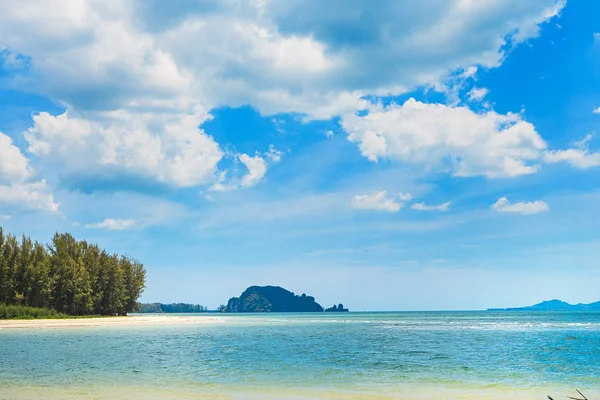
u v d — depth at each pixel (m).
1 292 103.44
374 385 30.12
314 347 55.78
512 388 29.31
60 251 115.69
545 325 122.62
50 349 50.25
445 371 36.38
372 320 176.62
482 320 171.88
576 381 31.97
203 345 57.12
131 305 136.25
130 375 33.50
